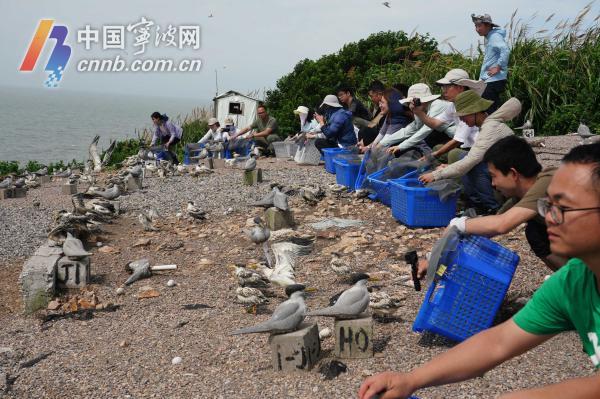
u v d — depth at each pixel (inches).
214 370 184.4
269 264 275.3
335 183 479.5
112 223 399.2
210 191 489.1
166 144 682.8
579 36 689.6
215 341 204.4
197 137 959.0
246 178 508.4
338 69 946.7
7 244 358.3
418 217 324.5
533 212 168.6
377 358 182.5
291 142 667.4
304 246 259.9
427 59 855.7
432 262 176.2
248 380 175.9
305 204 410.0
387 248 299.1
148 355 198.1
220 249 326.0
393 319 209.3
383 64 941.8
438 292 189.2
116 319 233.8
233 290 257.3
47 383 183.8
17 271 309.0
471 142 321.7
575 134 589.6
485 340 98.5
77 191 540.7
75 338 217.2
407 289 237.9
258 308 231.3
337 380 171.8
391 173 373.1
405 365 177.3
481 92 326.6
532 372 167.6
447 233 179.3
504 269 183.0
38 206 470.0
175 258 315.0
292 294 185.8
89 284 274.8
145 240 345.4
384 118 459.5
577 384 83.0
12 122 6870.1
